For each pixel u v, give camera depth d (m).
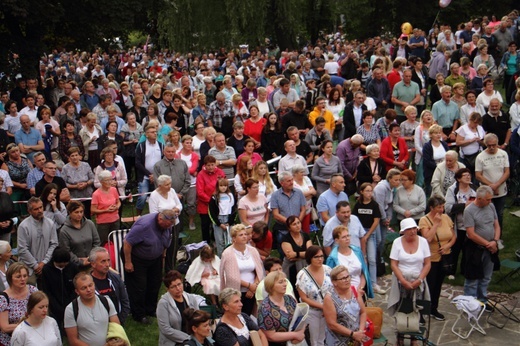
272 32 37.31
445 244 10.34
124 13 20.73
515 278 11.72
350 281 8.98
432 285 10.34
